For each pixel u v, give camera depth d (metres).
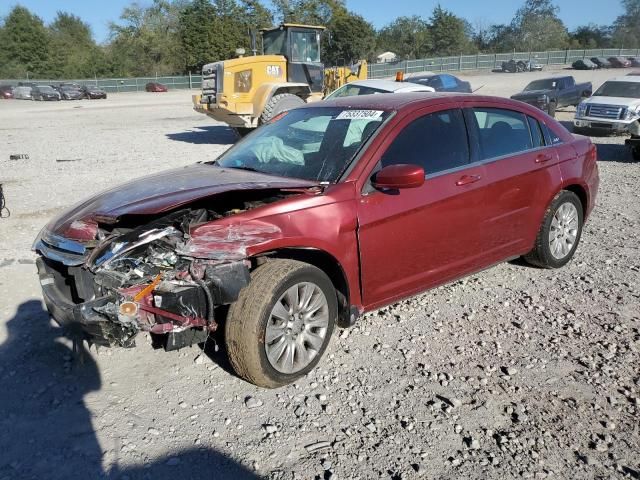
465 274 4.71
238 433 3.27
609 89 17.55
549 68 64.19
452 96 4.72
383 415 3.42
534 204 5.10
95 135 19.80
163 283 3.30
